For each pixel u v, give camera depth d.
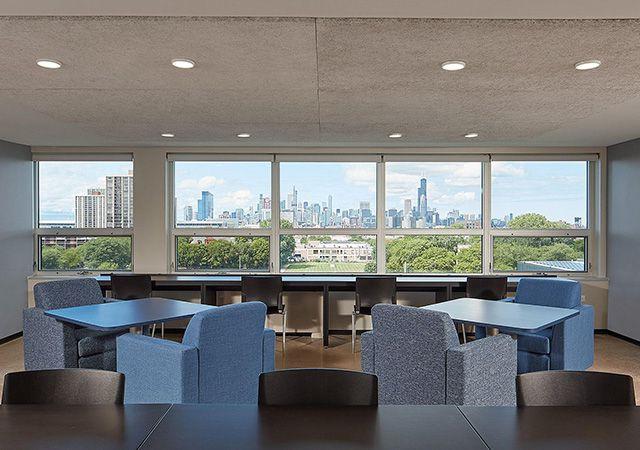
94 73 3.03
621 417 1.44
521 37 2.43
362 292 5.19
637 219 5.45
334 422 1.41
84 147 6.17
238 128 4.88
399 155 6.16
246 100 3.71
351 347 5.48
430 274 6.27
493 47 2.57
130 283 5.19
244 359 3.00
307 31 2.37
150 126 4.79
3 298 5.61
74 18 2.21
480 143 5.82
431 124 4.63
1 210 5.59
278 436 1.31
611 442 1.27
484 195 6.25
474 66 2.89
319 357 5.04
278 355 5.12
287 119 4.41
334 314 6.22
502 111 4.07
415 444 1.26
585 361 4.25
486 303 4.01
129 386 2.93
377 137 5.39
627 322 5.65
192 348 2.69
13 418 1.44
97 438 1.29
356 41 2.49
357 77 3.12
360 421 1.42
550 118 4.34
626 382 1.58
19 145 5.92
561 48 2.59
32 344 4.02
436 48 2.59
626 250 5.67
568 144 5.88
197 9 2.07
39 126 4.79
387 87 3.34
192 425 1.39
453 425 1.39
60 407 1.53
